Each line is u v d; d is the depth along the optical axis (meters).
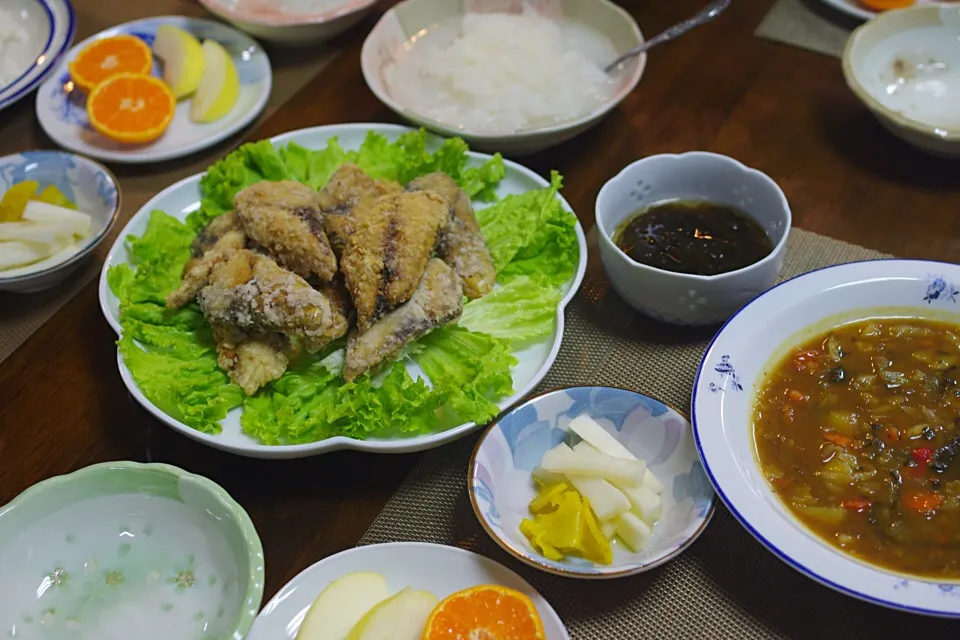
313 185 0.65
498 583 0.46
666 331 0.58
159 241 0.61
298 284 0.53
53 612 0.46
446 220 0.58
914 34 0.72
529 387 0.53
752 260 0.57
